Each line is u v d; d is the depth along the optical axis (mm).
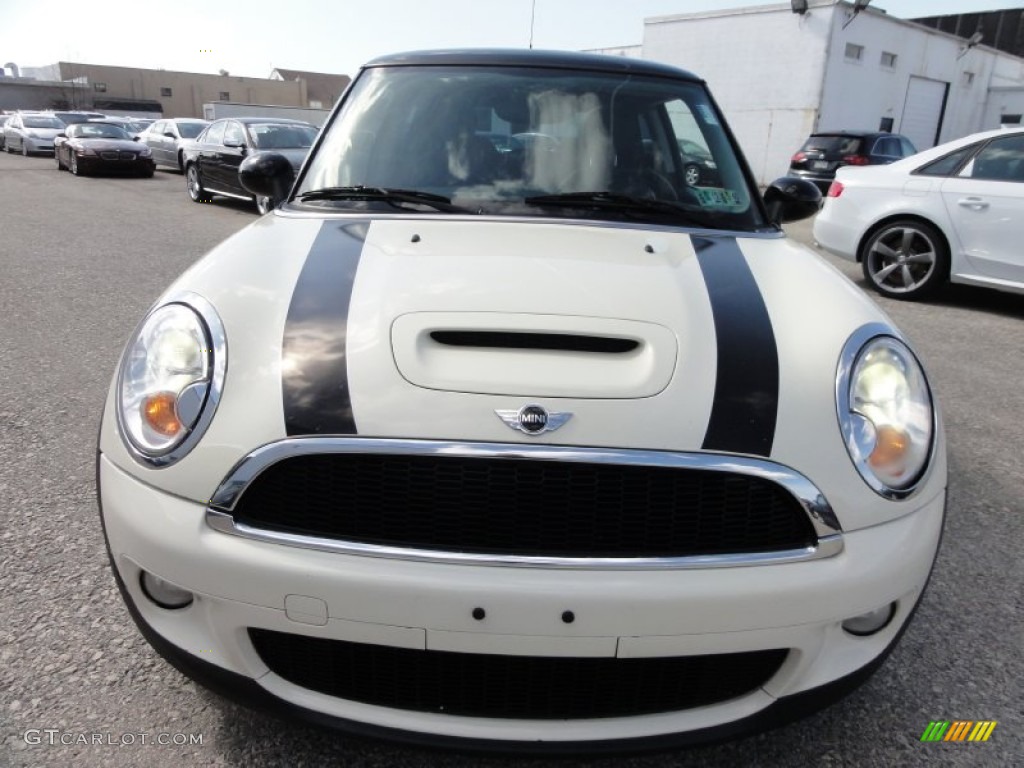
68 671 2068
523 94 2766
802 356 1732
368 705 1640
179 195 14062
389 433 1537
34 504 2887
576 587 1494
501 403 1549
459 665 1597
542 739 1589
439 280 1871
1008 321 6223
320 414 1569
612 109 2744
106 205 12203
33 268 7133
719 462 1541
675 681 1628
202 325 1763
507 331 1688
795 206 2928
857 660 1693
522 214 2404
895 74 22453
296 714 1642
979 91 26266
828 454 1604
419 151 2631
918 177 6617
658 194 2553
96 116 26391
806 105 20531
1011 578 2633
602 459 1513
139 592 1717
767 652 1636
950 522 3000
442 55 2936
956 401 4371
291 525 1572
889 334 1845
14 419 3656
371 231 2225
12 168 18797
